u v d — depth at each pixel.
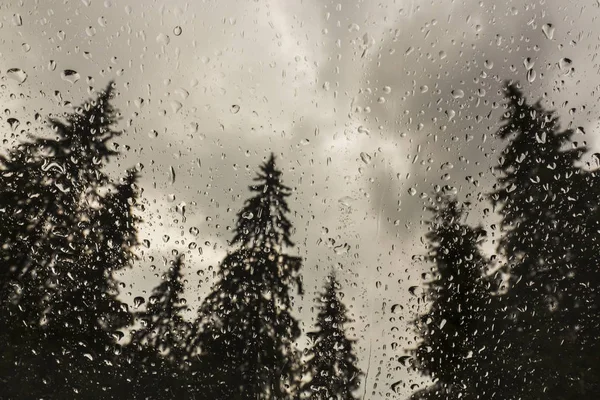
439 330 2.86
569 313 2.93
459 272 3.05
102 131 3.11
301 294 3.14
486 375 2.69
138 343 2.62
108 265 2.84
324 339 2.88
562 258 3.09
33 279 2.68
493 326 2.90
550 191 3.24
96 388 2.34
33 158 2.96
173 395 2.49
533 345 2.83
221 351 2.78
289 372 2.72
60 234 2.85
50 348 2.42
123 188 3.08
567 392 2.55
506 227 3.17
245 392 2.60
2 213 2.82
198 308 2.88
